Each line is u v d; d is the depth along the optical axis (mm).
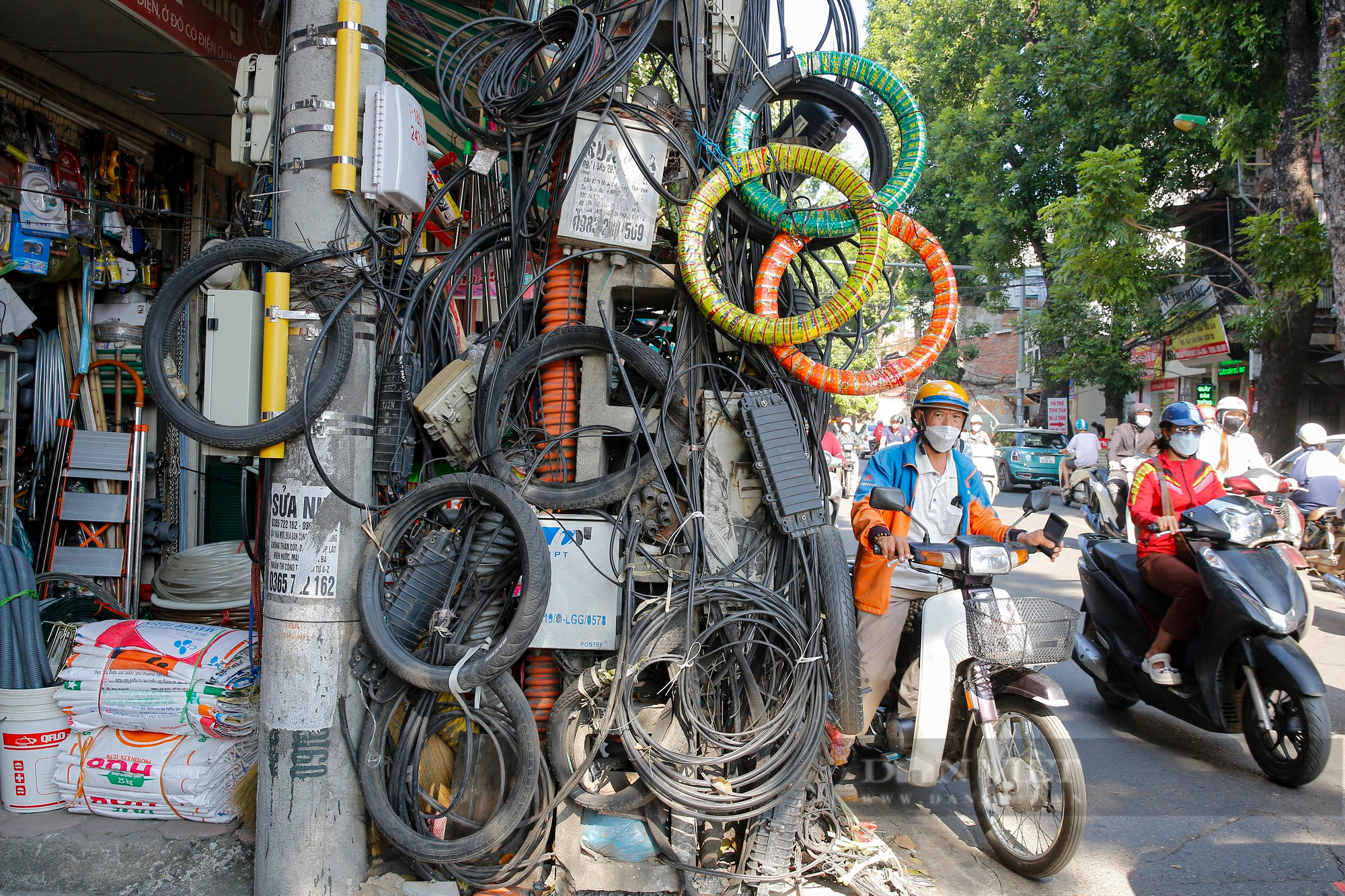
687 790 2752
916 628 3516
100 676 3277
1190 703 4223
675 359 3137
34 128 4887
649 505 3168
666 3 3357
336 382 2779
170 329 2873
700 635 2896
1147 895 3012
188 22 4676
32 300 5188
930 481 3658
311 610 2771
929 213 23516
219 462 5883
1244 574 3906
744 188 3295
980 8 22297
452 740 3178
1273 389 12633
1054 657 3016
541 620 2730
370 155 2818
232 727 3230
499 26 3623
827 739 3096
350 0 2797
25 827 3191
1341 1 9242
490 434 3125
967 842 3396
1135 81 15812
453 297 3473
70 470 4832
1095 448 16078
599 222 3164
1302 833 3486
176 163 6004
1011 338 40000
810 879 2955
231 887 2873
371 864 2957
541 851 2840
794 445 3053
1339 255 9305
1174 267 15625
